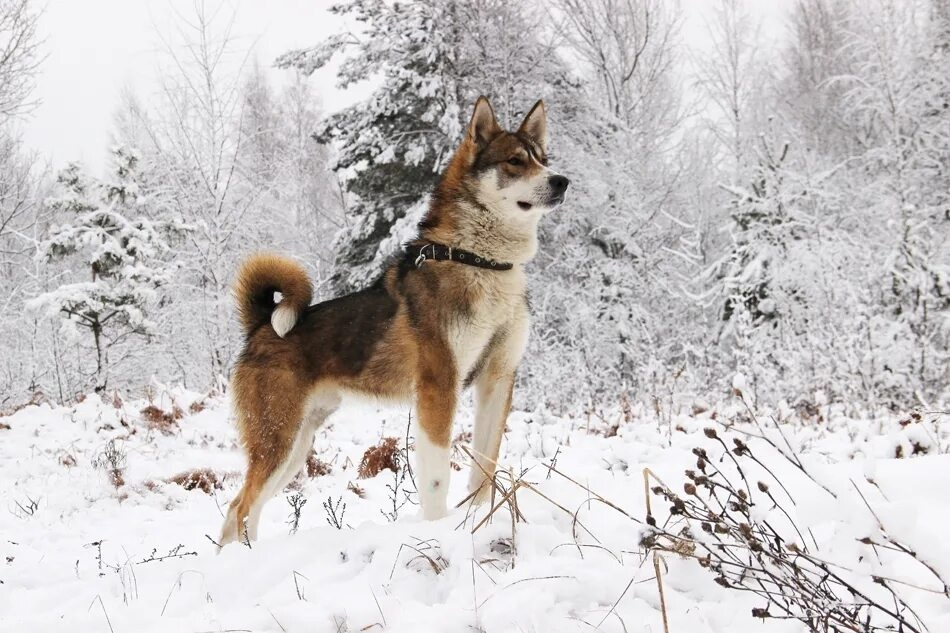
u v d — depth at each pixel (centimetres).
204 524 538
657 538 273
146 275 1429
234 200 1866
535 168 449
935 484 325
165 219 1641
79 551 469
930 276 1078
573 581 266
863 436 584
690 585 273
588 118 1819
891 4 1577
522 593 259
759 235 1393
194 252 1759
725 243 1762
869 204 1559
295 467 484
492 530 308
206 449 776
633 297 1659
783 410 738
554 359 1277
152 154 1850
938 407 683
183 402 927
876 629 230
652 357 1026
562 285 1683
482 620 253
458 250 442
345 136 1919
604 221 1689
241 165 1875
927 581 245
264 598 292
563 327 1620
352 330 461
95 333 1420
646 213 1712
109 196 1468
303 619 268
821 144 2112
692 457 550
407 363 445
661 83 1988
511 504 309
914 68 1614
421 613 263
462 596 271
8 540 485
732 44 2039
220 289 1719
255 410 467
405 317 443
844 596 249
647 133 1903
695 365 1168
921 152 1544
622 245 1725
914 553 218
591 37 1959
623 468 565
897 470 355
